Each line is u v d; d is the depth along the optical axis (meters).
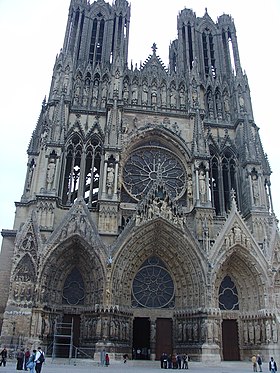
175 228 50.91
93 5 73.50
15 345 42.28
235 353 48.53
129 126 60.56
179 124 62.31
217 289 49.56
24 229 47.75
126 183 57.75
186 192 58.12
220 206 58.22
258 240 53.97
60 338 46.47
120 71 63.47
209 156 58.28
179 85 66.00
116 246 48.44
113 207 52.28
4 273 52.19
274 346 45.84
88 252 48.44
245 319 49.59
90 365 40.75
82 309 47.78
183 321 48.44
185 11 76.69
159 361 45.62
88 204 54.88
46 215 50.94
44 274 46.25
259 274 49.94
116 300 46.81
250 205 56.19
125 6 74.31
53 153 54.56
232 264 52.03
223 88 68.44
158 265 52.34
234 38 74.06
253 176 58.09
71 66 63.16
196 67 66.69
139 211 50.97
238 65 69.31
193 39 73.06
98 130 59.59
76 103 61.66
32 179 58.25
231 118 65.81
